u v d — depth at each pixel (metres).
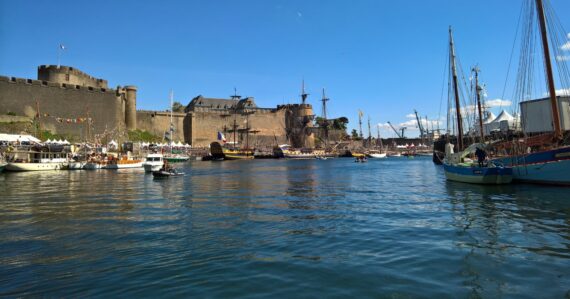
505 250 9.62
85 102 88.88
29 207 17.84
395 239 10.98
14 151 50.03
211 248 10.13
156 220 14.33
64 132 83.31
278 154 114.25
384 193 23.64
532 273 7.85
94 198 21.30
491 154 35.59
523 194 20.73
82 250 10.03
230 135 126.50
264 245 10.42
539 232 11.58
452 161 31.84
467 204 17.89
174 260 9.05
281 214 15.63
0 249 10.20
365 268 8.30
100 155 60.41
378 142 169.75
